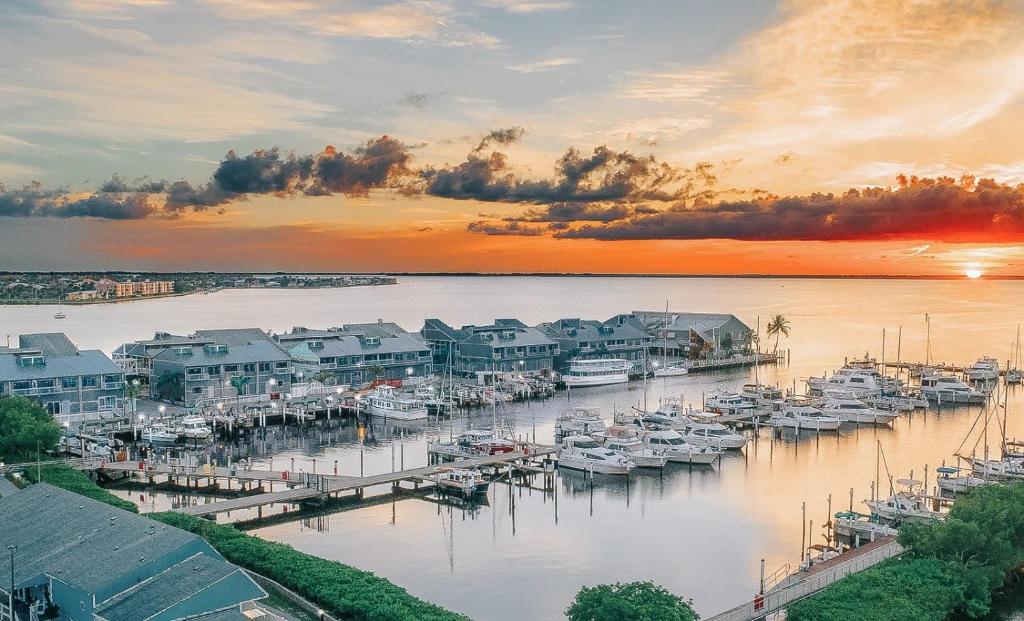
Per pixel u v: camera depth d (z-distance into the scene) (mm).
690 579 76438
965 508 73500
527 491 106375
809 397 166375
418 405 150750
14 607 60594
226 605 57969
